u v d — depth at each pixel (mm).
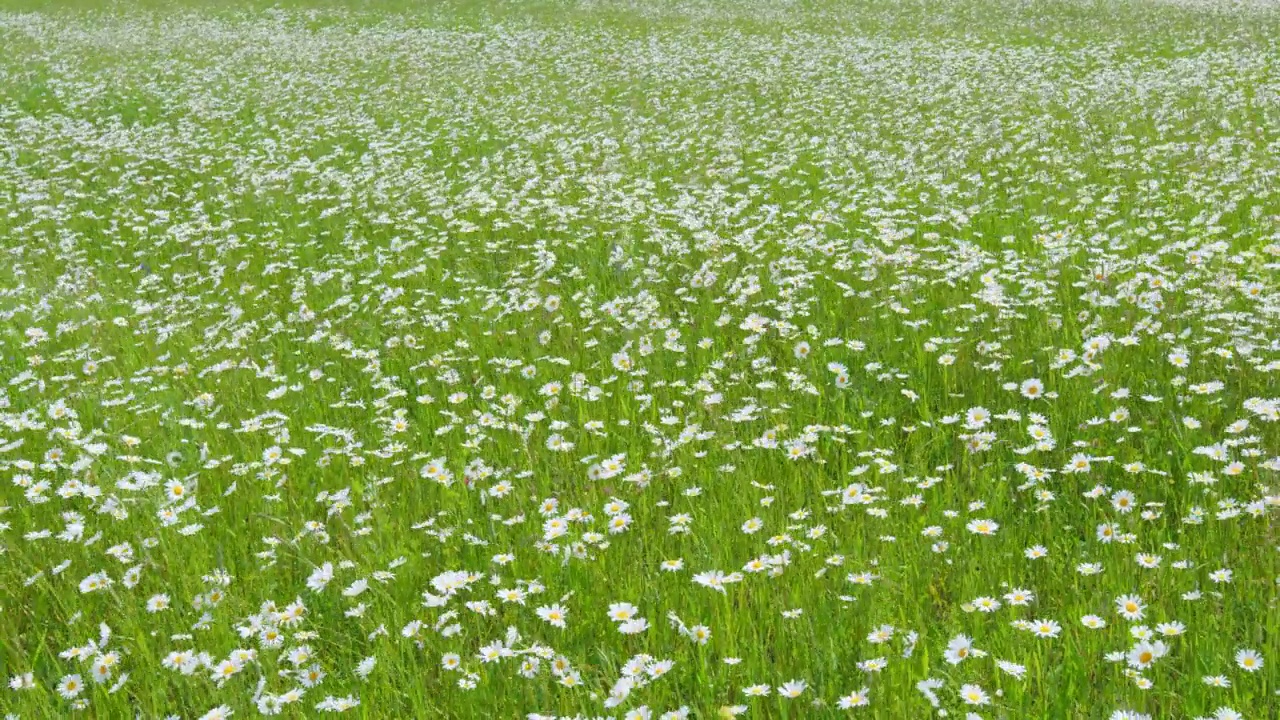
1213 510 4316
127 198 13148
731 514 4602
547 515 4656
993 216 9891
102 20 35469
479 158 14609
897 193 11000
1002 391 5883
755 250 8812
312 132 16953
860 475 4988
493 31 30406
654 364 6551
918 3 32875
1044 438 4879
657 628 3900
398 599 4199
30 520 5102
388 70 24047
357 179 13180
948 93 17359
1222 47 21062
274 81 22812
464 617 4082
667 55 24531
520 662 3662
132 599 4320
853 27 28547
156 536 4781
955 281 7938
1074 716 3209
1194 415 5242
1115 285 7301
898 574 4059
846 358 6547
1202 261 7344
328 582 4359
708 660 3674
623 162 13602
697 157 13766
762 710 3449
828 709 3316
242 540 4766
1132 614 3553
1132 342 5867
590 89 20438
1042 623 3588
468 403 6305
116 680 3809
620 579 4168
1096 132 13367
